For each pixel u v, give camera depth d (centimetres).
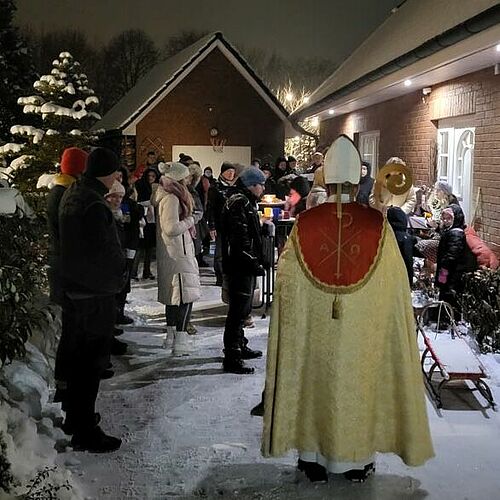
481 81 770
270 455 363
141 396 501
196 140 1900
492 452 409
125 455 406
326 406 354
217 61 1883
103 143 1438
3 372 428
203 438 430
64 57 870
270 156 1925
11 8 1192
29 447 361
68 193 408
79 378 411
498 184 728
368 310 351
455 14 852
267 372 366
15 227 431
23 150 837
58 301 465
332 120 1683
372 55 1326
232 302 547
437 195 688
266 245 729
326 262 353
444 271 651
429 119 952
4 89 1100
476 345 593
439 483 372
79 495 345
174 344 596
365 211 361
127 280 697
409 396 355
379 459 399
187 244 584
